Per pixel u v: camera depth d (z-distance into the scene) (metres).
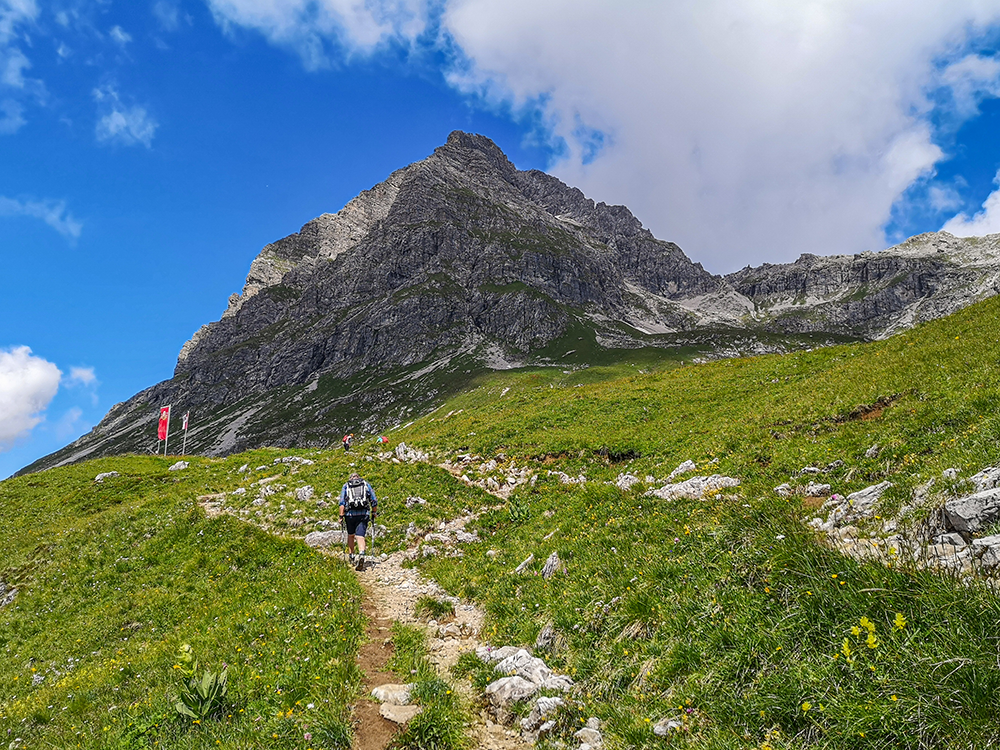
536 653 9.82
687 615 8.01
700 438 24.42
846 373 25.14
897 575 6.16
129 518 27.88
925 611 5.60
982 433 10.53
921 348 22.66
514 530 19.39
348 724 7.49
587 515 16.42
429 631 11.93
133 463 50.47
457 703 8.22
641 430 30.27
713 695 6.46
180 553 22.17
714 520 10.77
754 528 8.98
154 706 9.25
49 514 38.19
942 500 8.29
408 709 8.03
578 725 7.29
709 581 8.49
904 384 18.80
